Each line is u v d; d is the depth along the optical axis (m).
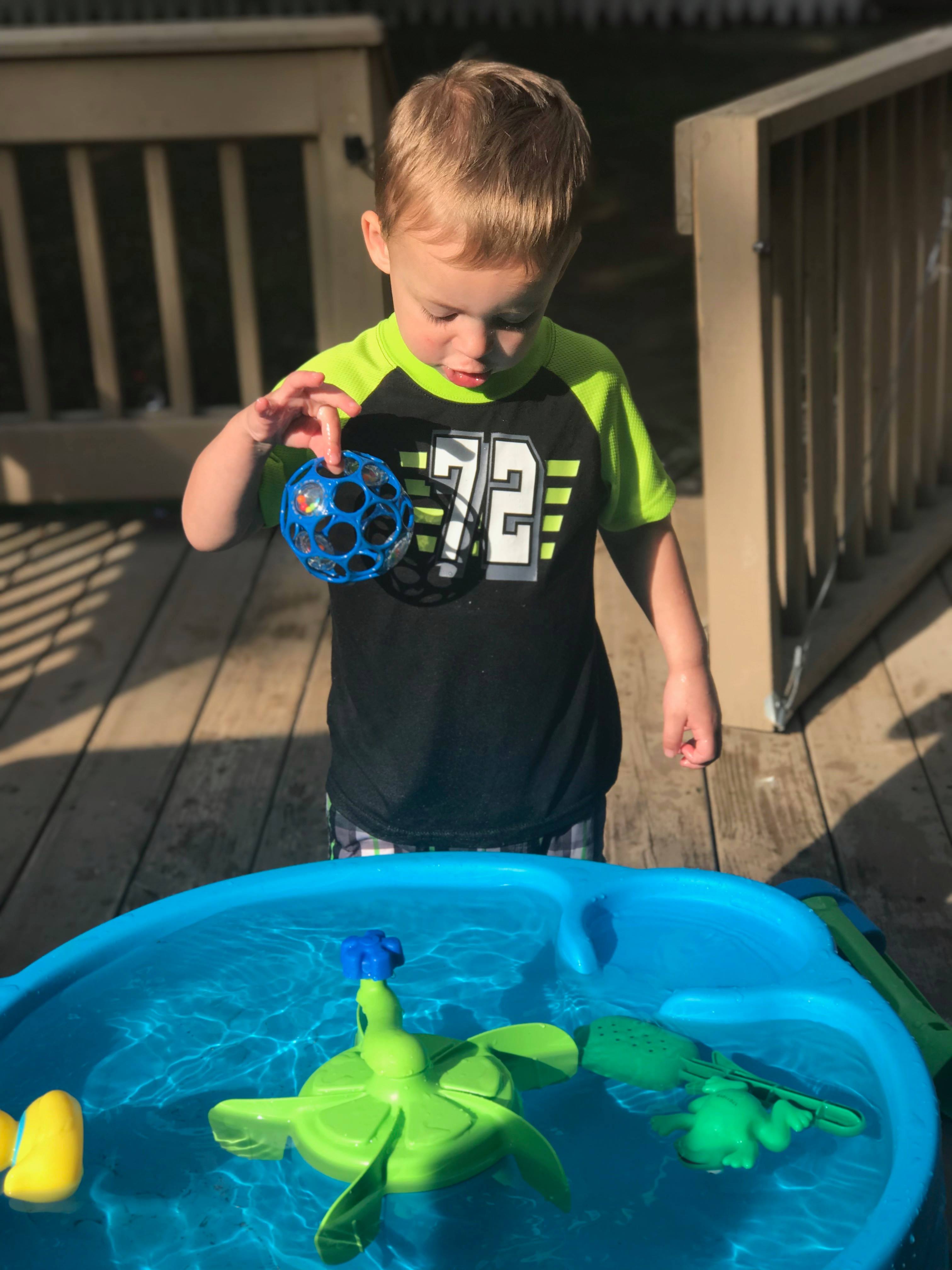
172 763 2.78
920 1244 1.10
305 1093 1.29
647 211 8.16
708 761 1.75
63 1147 1.22
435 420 1.54
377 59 3.38
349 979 1.50
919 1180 1.13
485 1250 1.13
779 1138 1.23
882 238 3.03
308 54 3.37
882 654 3.09
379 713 1.62
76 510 4.14
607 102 10.75
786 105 2.46
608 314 6.60
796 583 2.89
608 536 1.75
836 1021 1.39
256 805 2.62
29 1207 1.20
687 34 13.46
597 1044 1.36
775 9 13.69
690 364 5.83
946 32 3.33
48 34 3.42
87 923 2.29
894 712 2.83
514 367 1.53
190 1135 1.28
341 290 3.55
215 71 3.44
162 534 3.95
